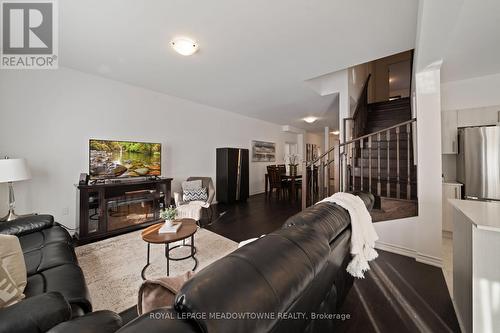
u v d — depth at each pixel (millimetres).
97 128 3311
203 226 3572
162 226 2396
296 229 833
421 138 2320
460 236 1475
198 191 4129
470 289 1258
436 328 1423
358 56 2631
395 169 3295
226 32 2139
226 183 5141
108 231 3098
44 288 1192
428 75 2285
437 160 2250
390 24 2002
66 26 2059
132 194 3416
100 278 2033
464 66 2857
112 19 1945
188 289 458
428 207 2281
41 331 785
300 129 8422
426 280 1966
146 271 2160
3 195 2607
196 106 4801
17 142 2678
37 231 2035
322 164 3477
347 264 1333
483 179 2861
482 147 2871
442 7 1312
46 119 2877
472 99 3215
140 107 3811
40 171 2842
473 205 1465
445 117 3307
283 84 3611
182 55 2621
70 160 3070
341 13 1856
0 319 766
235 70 3057
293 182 5750
